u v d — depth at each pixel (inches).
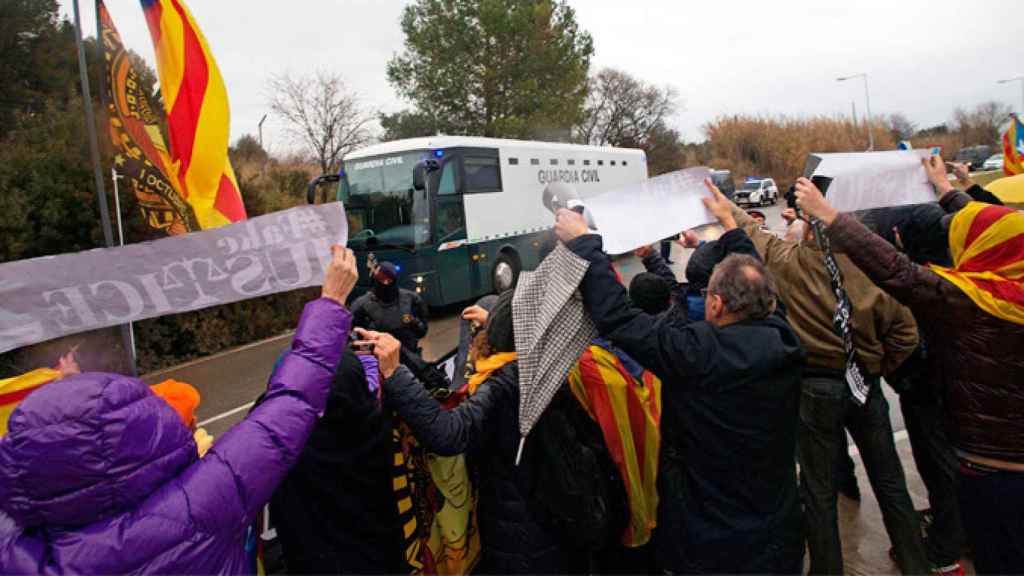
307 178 582.2
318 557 76.8
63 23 378.3
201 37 103.0
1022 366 72.4
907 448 171.5
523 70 1008.9
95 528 44.1
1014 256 72.9
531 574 82.0
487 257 456.8
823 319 100.5
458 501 88.0
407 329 198.2
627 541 94.8
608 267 76.4
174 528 45.8
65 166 311.0
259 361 354.3
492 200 464.4
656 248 138.7
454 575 88.3
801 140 1881.2
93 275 68.5
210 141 103.2
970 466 77.5
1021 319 71.4
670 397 78.1
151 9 100.7
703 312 115.6
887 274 78.4
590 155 608.1
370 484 77.4
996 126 1975.9
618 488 91.4
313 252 74.3
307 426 56.2
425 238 405.7
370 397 77.2
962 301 74.4
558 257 76.9
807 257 102.9
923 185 111.8
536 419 74.0
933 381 110.0
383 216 417.1
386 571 79.6
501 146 479.8
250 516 51.5
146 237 336.2
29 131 319.9
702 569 76.9
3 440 43.6
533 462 81.5
